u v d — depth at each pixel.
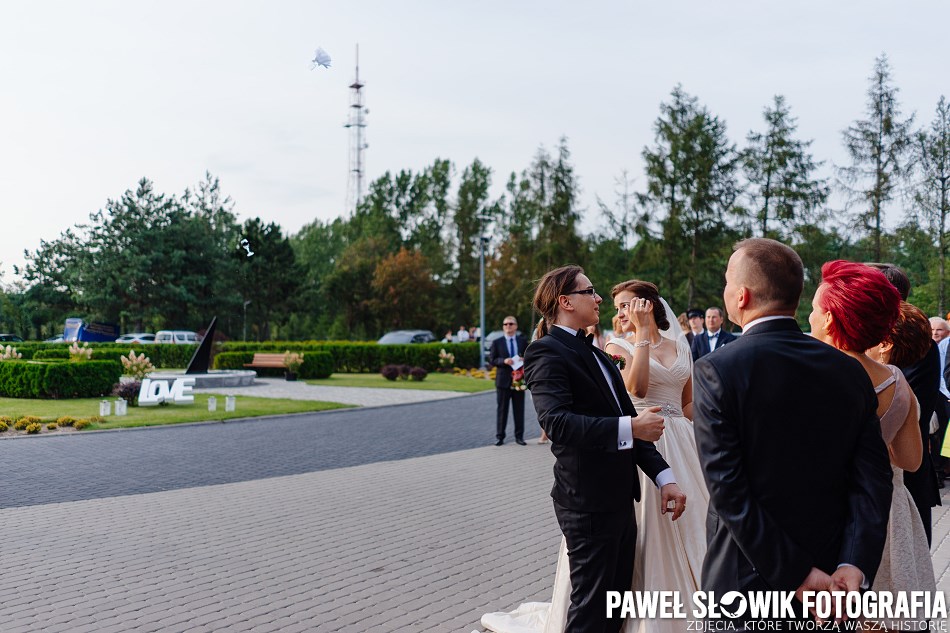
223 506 7.65
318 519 7.15
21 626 4.41
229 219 65.12
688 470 4.13
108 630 4.37
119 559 5.79
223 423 14.28
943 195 35.22
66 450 10.97
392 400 19.47
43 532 6.57
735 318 2.54
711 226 42.09
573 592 3.22
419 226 76.12
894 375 2.92
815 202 40.91
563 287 3.39
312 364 26.72
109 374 18.28
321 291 63.12
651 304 4.36
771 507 2.22
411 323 60.91
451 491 8.52
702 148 42.56
